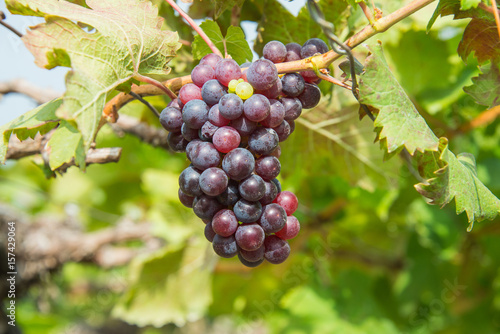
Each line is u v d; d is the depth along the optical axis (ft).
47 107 1.67
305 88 1.64
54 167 1.55
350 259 4.11
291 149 2.40
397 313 4.21
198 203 1.54
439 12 1.79
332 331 4.17
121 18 1.65
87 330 5.65
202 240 3.46
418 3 1.56
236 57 1.86
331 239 3.92
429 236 3.61
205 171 1.50
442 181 1.60
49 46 1.51
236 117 1.49
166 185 3.91
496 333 3.93
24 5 1.56
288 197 1.59
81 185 4.88
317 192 3.45
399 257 4.23
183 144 1.63
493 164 3.17
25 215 4.05
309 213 3.49
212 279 3.61
